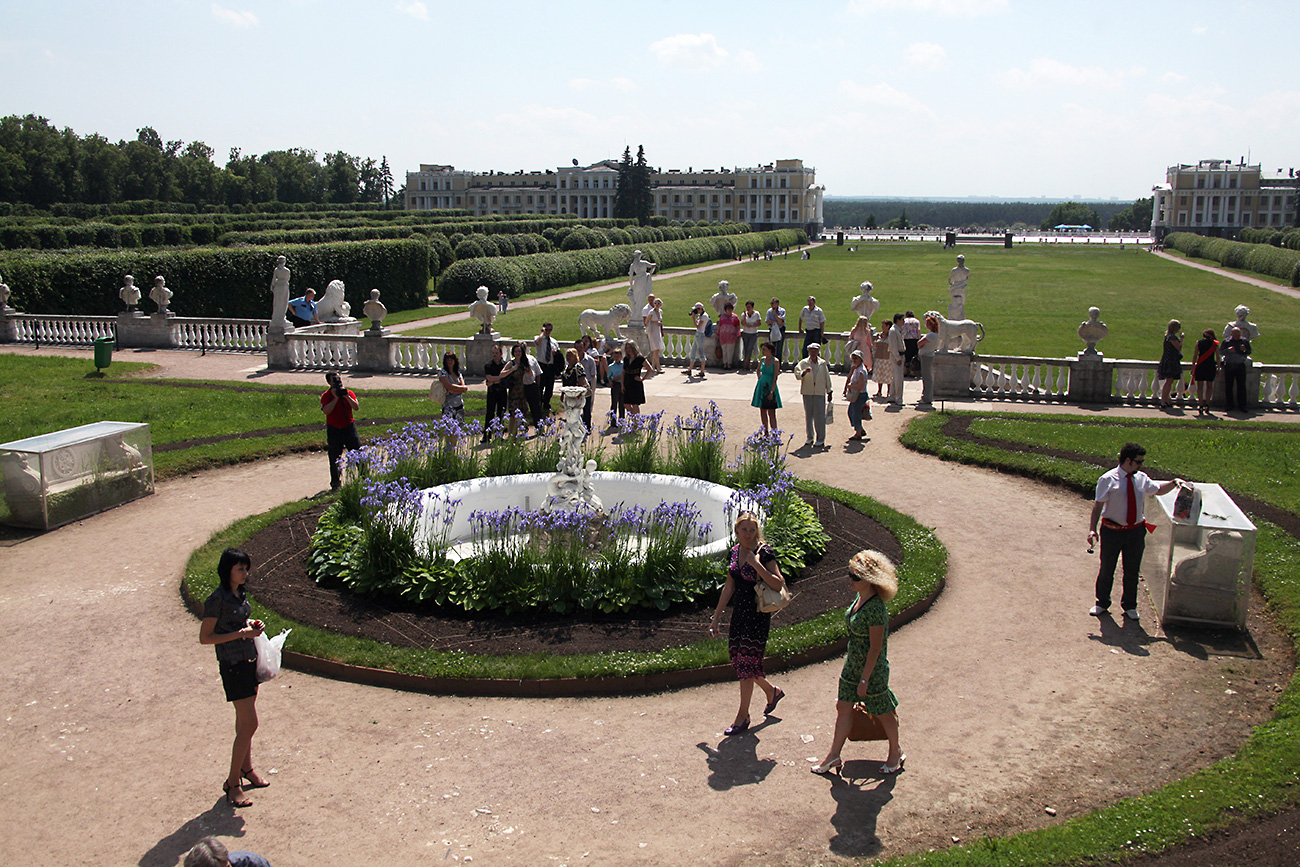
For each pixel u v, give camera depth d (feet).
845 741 26.08
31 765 27.07
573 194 655.35
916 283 244.01
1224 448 59.77
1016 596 38.78
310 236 205.46
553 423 60.13
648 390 83.61
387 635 34.19
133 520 49.75
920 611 37.19
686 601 36.55
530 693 30.81
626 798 24.86
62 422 69.26
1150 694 30.30
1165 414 74.33
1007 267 323.16
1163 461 56.13
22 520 48.42
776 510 42.91
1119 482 35.45
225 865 16.29
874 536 44.80
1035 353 112.57
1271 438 62.85
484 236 246.68
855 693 25.45
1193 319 156.46
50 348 114.62
